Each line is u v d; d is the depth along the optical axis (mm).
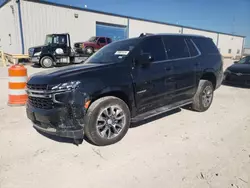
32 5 16859
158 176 2379
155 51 3773
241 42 41656
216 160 2697
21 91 5082
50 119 2770
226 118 4336
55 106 2734
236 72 7660
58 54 13086
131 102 3316
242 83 7535
